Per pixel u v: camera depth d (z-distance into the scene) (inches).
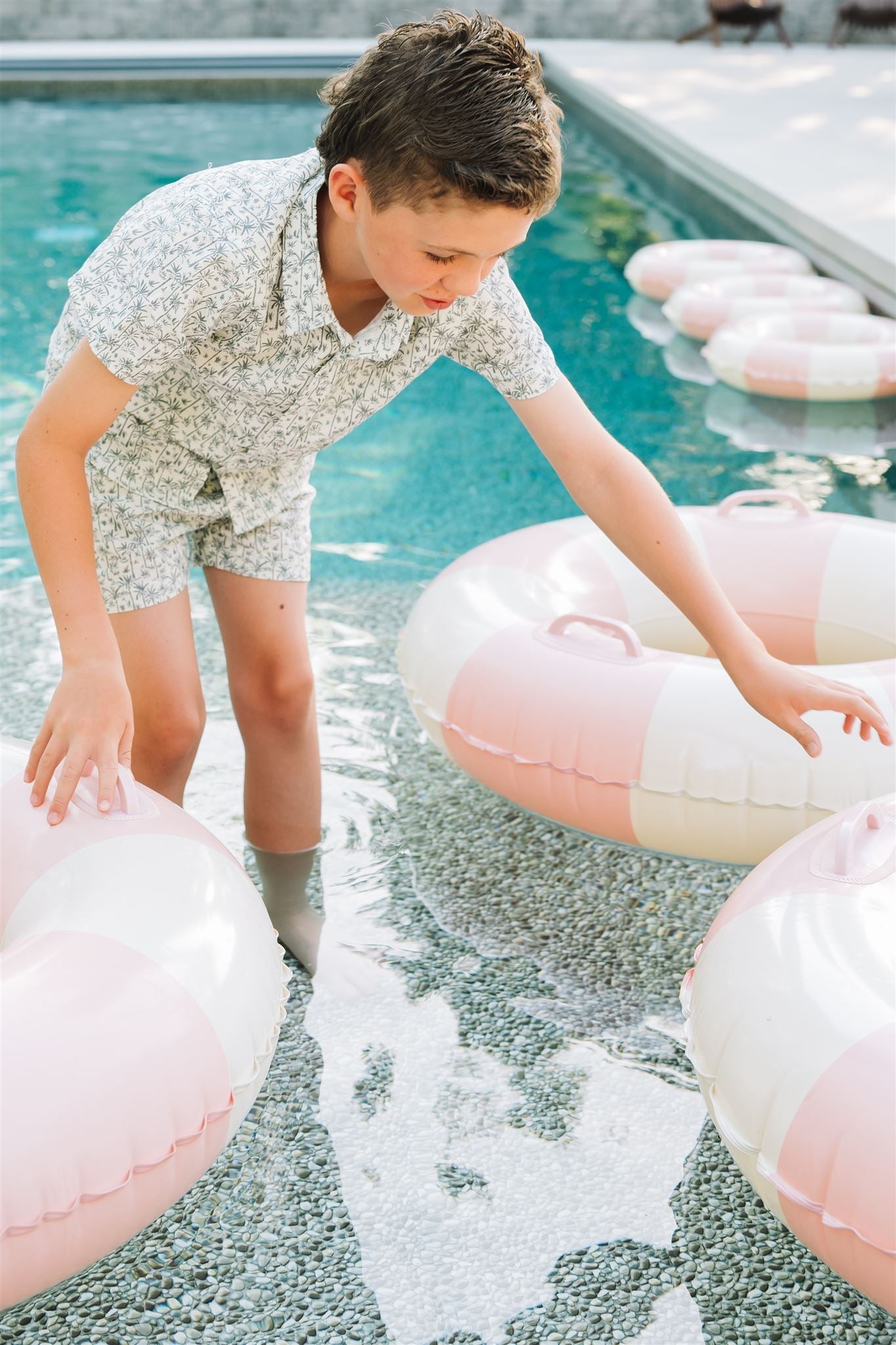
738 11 346.9
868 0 346.0
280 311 45.2
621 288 178.1
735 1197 46.9
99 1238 37.8
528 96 37.4
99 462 52.3
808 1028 38.4
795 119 251.3
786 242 189.3
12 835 47.4
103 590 54.7
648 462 119.0
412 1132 49.7
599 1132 49.7
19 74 316.2
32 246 183.5
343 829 68.7
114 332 42.1
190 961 41.6
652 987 57.7
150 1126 38.1
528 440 128.0
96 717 42.8
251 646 58.7
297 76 316.5
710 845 58.4
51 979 39.6
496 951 59.9
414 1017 55.7
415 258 39.4
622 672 59.6
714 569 75.9
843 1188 36.1
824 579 74.4
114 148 250.5
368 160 38.2
